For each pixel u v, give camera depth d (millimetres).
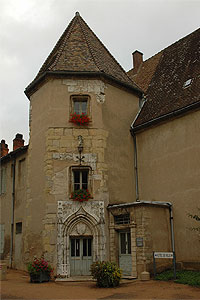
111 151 13742
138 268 11320
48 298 8242
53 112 13547
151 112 14844
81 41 15633
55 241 12062
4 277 11664
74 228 12312
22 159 16219
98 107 13805
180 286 9594
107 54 16531
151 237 11680
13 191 16703
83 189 12664
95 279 11062
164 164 13453
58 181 12750
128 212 12094
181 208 12430
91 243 12383
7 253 16234
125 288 9750
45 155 13188
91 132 13453
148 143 14344
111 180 13352
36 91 14891
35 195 13453
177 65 16625
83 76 14023
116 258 12164
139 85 18453
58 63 14227
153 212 12078
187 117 12906
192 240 11859
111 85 14672
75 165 12953
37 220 12969
